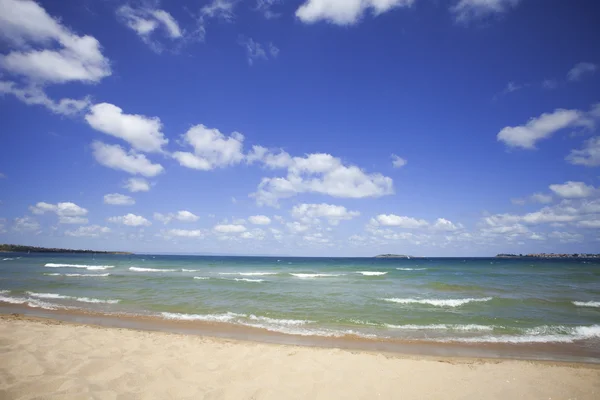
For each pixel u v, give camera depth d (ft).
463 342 30.40
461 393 16.69
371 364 20.48
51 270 118.01
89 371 17.01
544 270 150.92
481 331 34.40
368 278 101.50
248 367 19.06
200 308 45.14
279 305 48.06
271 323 36.65
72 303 47.55
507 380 18.74
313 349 24.12
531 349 28.48
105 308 44.21
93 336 25.22
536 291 67.62
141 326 34.30
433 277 106.01
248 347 24.03
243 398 14.79
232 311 43.14
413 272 136.05
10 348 20.67
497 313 43.60
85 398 13.89
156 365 18.65
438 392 16.67
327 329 34.40
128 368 17.81
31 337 24.02
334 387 16.57
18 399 13.46
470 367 21.13
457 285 76.59
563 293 64.28
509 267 186.60
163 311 42.68
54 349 20.77
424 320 38.88
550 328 35.60
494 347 28.94
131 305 46.73
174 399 14.38
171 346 23.41
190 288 67.51
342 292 63.52
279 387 16.26
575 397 16.66
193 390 15.42
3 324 29.37
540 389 17.53
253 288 69.31
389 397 15.78
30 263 166.40
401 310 44.80
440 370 20.04
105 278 87.56
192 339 26.73
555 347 29.22
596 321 39.29
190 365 18.98
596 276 110.93
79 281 78.43
